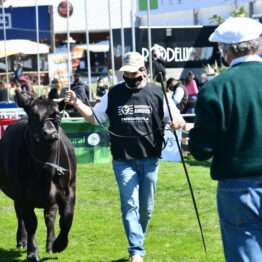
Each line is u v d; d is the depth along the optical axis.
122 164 9.80
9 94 31.72
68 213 10.35
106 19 50.34
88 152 21.31
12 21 38.56
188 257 10.59
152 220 13.21
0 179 11.25
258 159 5.97
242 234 5.98
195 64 32.09
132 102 9.77
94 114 9.94
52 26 39.09
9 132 11.20
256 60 6.15
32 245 10.12
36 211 14.64
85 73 45.75
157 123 9.80
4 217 14.02
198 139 6.05
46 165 9.91
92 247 11.42
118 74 30.25
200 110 6.05
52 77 35.03
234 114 6.00
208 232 12.21
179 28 31.61
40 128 9.56
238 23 6.16
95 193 16.39
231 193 6.04
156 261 10.41
